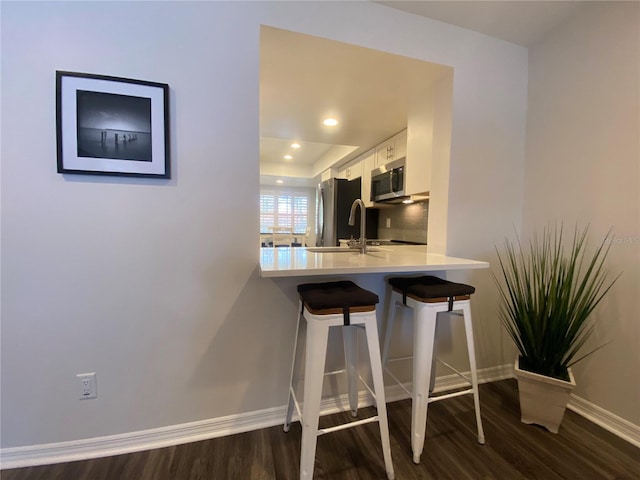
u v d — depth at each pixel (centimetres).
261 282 143
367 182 363
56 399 126
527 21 166
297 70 173
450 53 169
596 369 157
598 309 156
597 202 155
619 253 147
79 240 122
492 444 139
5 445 123
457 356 187
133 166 123
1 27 109
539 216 184
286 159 561
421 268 128
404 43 158
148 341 132
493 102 183
